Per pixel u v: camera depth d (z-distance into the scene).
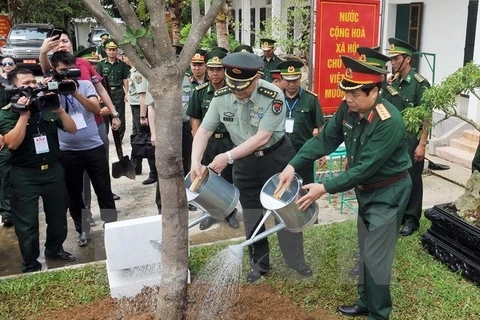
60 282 3.72
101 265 3.74
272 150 3.47
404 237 4.52
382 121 2.92
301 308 3.09
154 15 2.34
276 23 9.51
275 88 3.39
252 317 2.91
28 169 3.93
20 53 15.88
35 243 4.07
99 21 2.34
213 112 3.53
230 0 19.55
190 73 5.69
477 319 3.26
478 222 3.83
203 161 4.88
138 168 6.94
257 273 3.06
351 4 6.21
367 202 3.16
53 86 3.77
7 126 3.86
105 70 8.06
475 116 7.45
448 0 9.18
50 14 21.89
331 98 6.35
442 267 3.96
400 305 3.40
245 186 3.51
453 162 7.06
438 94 3.79
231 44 12.76
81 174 4.68
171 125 2.43
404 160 3.11
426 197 5.88
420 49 9.99
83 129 4.54
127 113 12.44
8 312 3.35
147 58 2.38
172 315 2.65
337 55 6.28
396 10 10.50
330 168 5.64
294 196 2.69
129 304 3.10
